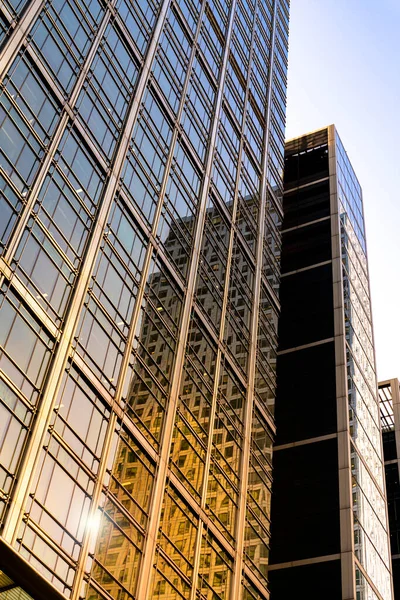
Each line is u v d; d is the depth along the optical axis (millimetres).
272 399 56375
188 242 49812
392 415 107000
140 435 38562
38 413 31125
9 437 29453
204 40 61469
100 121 42250
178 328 45438
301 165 89500
